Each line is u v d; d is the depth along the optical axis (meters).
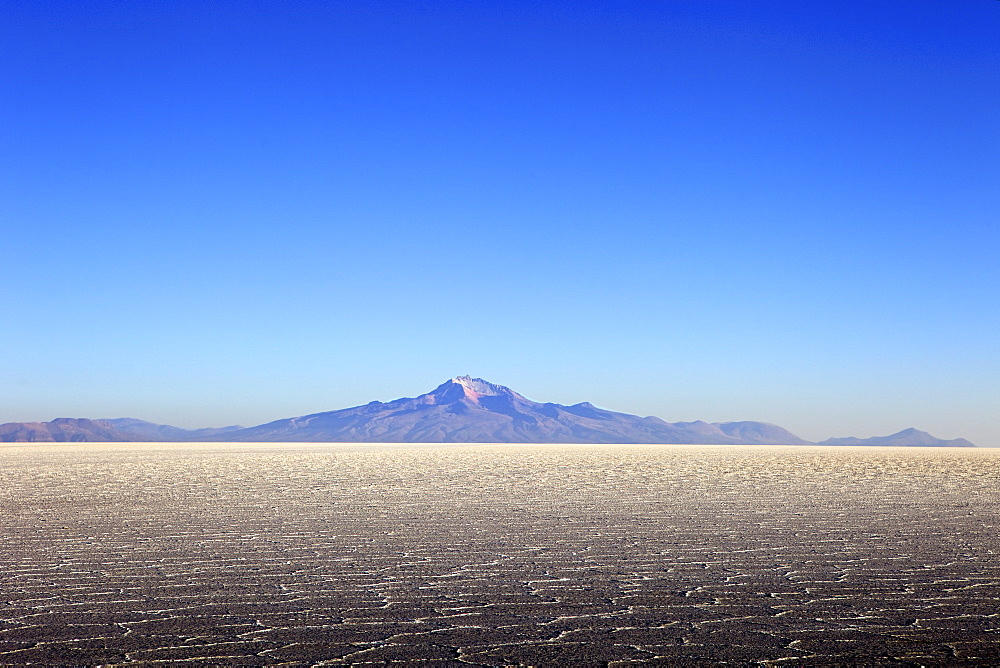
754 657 5.63
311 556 10.02
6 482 23.64
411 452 63.09
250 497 18.53
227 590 7.96
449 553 10.29
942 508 16.17
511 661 5.57
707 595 7.72
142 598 7.59
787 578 8.57
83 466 34.44
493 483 23.56
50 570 9.05
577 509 15.89
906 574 8.77
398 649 5.86
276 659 5.60
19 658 5.62
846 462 40.53
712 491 20.70
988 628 6.39
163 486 22.03
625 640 6.10
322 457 47.47
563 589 8.02
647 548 10.72
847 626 6.48
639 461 41.75
